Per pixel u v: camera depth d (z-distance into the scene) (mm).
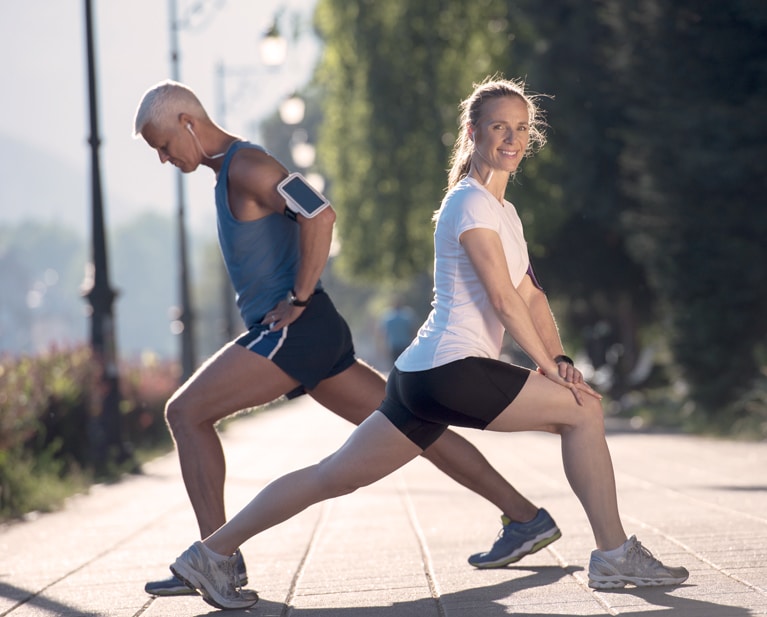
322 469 5594
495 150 5512
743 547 6633
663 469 12414
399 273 32500
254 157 6152
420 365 5395
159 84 6332
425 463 15000
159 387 23469
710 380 19734
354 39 31406
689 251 19156
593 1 25203
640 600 5258
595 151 25875
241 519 5684
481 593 5758
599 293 29875
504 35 29500
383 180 31328
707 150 17672
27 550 8727
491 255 5332
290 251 6266
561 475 12492
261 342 6156
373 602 5703
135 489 13828
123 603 6090
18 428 12891
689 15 17812
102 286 17000
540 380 5418
